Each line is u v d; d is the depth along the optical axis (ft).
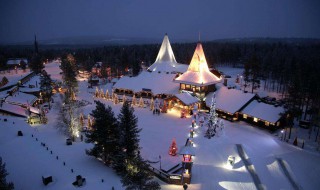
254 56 336.08
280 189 136.15
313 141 198.39
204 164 151.12
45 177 125.49
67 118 215.92
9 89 311.88
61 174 135.23
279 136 203.82
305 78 273.13
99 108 146.41
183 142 181.57
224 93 253.85
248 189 130.93
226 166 149.28
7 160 146.20
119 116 142.41
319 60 485.56
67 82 302.04
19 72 509.76
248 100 231.71
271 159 161.79
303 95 251.39
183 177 131.64
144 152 165.27
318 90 248.11
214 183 133.28
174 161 154.61
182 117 232.32
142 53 622.95
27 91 299.58
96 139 147.33
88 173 137.90
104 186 124.67
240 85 390.21
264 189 132.46
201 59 275.39
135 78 325.21
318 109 227.20
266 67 435.53
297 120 245.45
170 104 252.01
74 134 189.16
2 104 247.29
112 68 441.68
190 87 267.39
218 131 198.49
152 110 253.03
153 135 193.26
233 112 224.53
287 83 357.61
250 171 146.00
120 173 128.26
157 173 139.54
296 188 140.15
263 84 411.13
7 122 206.39
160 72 331.36
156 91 293.02
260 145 180.45
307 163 163.63
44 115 228.43
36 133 193.88
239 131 205.16
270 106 221.87
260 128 216.74
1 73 487.20
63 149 167.84
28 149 162.40
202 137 188.44
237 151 164.55
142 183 113.80
